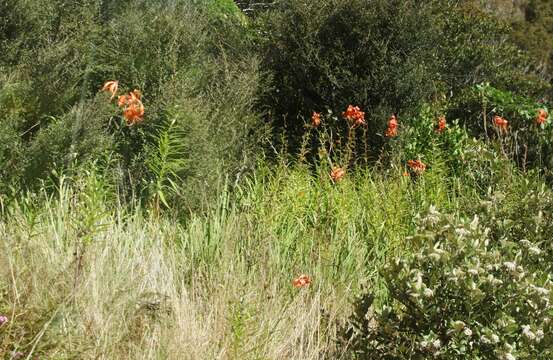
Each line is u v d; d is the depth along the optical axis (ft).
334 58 31.40
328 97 30.99
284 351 14.30
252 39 33.50
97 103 20.25
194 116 21.20
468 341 12.94
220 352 12.99
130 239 16.12
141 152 20.79
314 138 30.37
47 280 12.92
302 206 20.99
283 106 31.45
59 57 21.27
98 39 23.75
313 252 18.69
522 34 74.18
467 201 21.50
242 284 15.01
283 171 22.17
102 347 12.03
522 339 12.86
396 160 28.60
